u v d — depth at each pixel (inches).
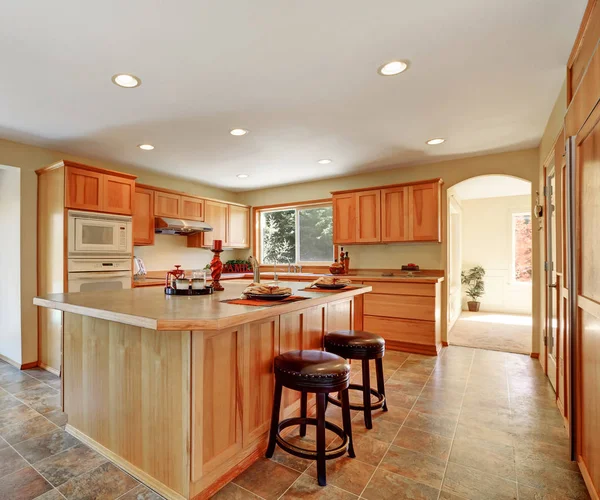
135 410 68.1
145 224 167.3
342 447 69.4
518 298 266.7
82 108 105.0
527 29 69.9
